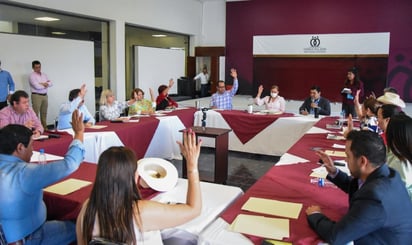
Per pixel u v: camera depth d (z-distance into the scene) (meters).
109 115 5.25
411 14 8.34
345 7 8.93
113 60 7.98
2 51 6.02
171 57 10.01
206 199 2.04
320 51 9.07
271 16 9.72
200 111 6.09
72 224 2.01
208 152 6.03
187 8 10.30
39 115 6.46
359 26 8.86
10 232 1.78
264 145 5.69
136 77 8.88
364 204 1.41
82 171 2.57
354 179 1.90
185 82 10.27
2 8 5.97
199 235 1.61
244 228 1.64
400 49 8.53
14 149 1.83
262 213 1.81
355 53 8.75
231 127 5.89
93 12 7.21
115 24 7.83
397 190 1.47
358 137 1.57
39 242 1.86
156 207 1.42
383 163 1.54
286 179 2.35
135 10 8.33
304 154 3.08
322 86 9.14
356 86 6.41
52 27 6.87
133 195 1.39
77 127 1.97
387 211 1.40
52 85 6.88
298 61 9.32
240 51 10.25
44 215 1.94
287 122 5.46
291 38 9.33
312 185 2.23
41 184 1.77
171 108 6.33
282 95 9.59
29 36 6.39
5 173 1.75
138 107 5.71
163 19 9.30
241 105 9.10
